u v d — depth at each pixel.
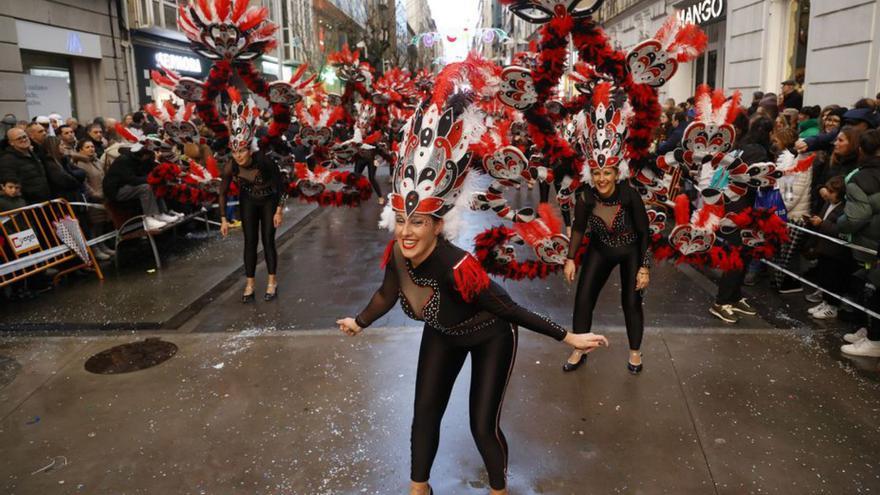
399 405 3.86
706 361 4.43
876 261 4.55
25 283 6.54
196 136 6.12
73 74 16.09
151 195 7.58
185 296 6.33
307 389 4.10
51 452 3.43
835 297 5.17
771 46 12.65
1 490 3.09
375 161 12.06
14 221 6.37
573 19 3.72
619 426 3.57
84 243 6.93
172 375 4.37
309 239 9.29
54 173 6.93
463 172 2.41
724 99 4.05
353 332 2.77
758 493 2.96
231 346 4.87
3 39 12.84
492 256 4.27
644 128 3.94
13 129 6.62
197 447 3.44
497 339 2.61
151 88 19.17
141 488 3.09
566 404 3.84
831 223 5.22
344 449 3.39
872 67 9.14
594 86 4.42
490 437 2.60
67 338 5.10
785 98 9.77
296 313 5.79
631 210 4.02
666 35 3.69
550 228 4.16
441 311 2.51
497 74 3.79
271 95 5.77
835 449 3.31
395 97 7.28
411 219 2.36
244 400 3.97
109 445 3.48
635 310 4.14
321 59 33.47
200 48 5.62
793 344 4.73
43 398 4.07
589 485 3.03
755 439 3.41
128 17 17.86
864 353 4.49
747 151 5.54
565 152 4.19
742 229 4.55
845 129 5.29
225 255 8.20
